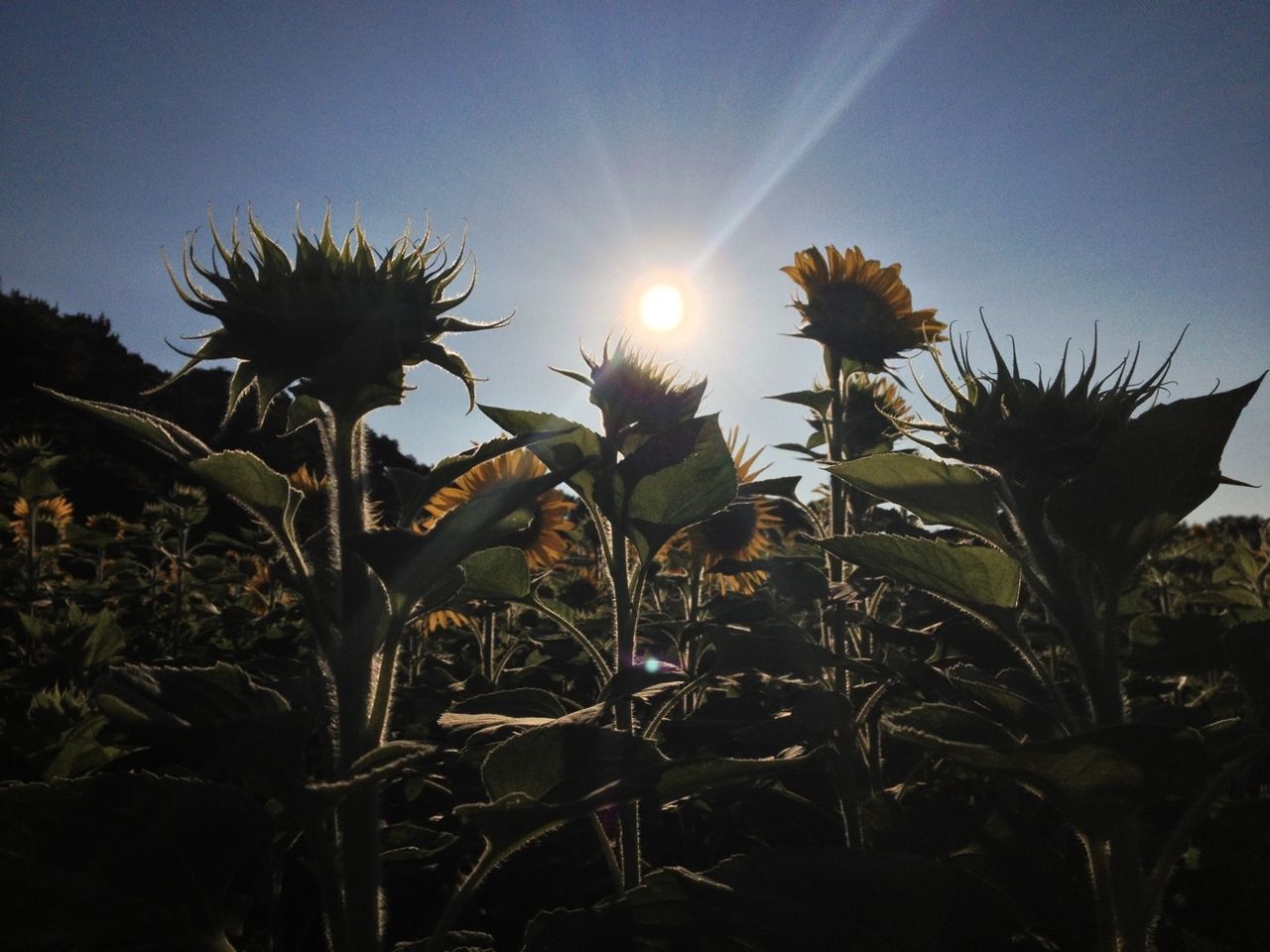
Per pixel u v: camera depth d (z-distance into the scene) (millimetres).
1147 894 600
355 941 574
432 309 663
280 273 647
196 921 529
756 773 606
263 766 507
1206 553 2445
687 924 659
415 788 1147
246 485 617
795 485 1432
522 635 1943
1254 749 558
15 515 3162
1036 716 630
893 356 1682
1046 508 616
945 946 670
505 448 674
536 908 1105
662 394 990
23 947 493
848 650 1618
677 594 2348
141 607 2816
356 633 619
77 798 542
